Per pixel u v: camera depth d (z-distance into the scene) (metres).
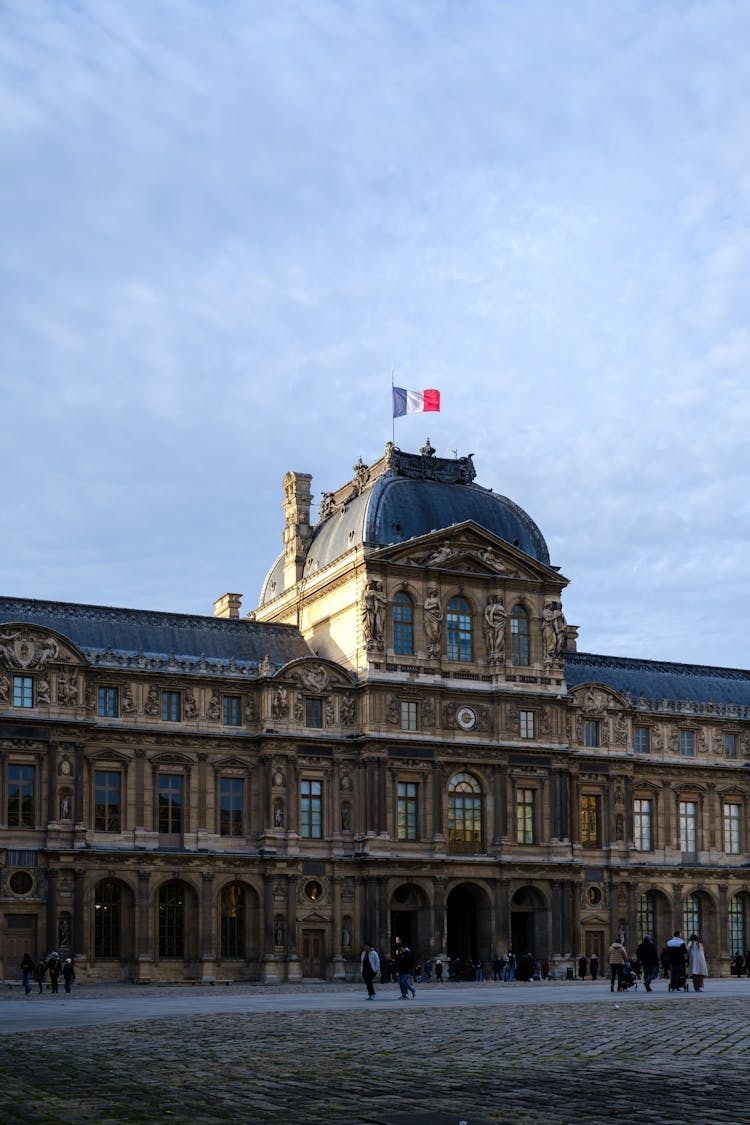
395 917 132.62
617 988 95.50
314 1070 40.22
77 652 120.31
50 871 116.31
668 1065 40.75
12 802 116.62
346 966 125.69
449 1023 58.59
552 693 136.62
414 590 132.62
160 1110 32.41
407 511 135.88
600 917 139.00
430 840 129.12
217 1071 40.00
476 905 133.38
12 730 116.88
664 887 144.12
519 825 134.12
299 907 125.38
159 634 130.00
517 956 132.62
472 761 132.12
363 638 130.00
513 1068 40.41
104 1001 85.75
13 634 118.50
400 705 130.00
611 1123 30.00
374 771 127.75
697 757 149.50
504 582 136.75
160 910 121.81
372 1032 53.88
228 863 123.69
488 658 135.38
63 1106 33.03
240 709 127.62
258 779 126.88
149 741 122.88
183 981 120.75
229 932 124.12
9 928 115.00
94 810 120.31
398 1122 30.27
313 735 127.88
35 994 102.31
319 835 127.81
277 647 136.88
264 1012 68.00
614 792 142.12
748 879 149.00
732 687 158.25
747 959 141.75
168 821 122.94
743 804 151.62
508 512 142.12
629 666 153.50
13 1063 42.16
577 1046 46.94
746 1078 37.47
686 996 80.75
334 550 139.38
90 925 118.25
